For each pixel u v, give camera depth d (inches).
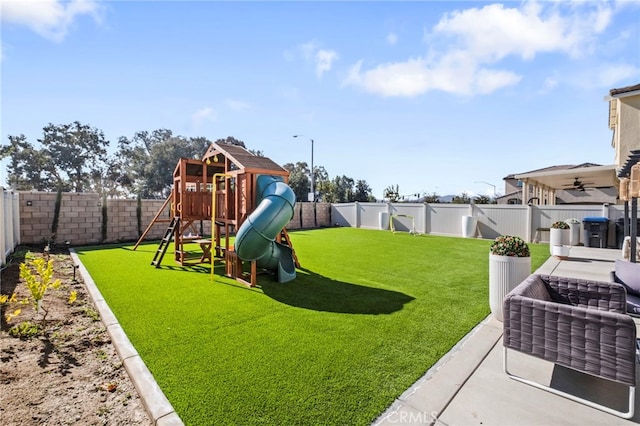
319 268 276.4
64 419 82.4
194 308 167.3
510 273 146.2
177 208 312.2
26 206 388.8
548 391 94.2
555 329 92.2
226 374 101.5
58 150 1261.1
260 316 155.9
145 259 317.4
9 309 163.0
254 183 247.9
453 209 570.9
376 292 199.8
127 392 95.3
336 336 131.9
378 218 691.4
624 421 81.4
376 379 99.1
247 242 207.0
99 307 165.5
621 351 82.5
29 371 105.6
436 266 285.7
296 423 78.8
